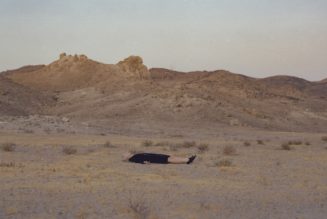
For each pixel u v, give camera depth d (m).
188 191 19.80
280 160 32.28
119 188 20.12
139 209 15.91
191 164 28.95
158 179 22.77
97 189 19.83
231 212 16.27
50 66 168.38
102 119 81.69
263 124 90.88
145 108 88.62
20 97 106.56
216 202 17.73
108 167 26.95
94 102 103.38
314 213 16.39
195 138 59.12
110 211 16.03
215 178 23.56
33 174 23.48
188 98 92.81
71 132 57.97
